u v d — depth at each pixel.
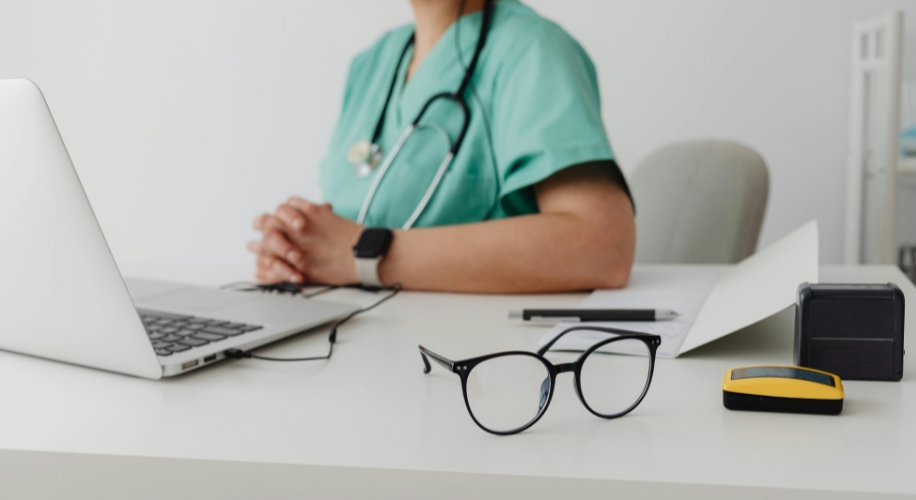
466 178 0.99
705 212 1.31
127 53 2.70
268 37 2.57
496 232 0.75
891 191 1.83
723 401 0.36
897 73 1.79
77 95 2.77
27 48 2.77
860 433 0.32
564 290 0.76
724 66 2.19
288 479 0.30
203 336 0.49
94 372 0.44
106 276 0.40
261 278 0.87
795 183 2.18
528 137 0.84
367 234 0.78
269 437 0.33
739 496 0.27
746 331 0.52
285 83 2.59
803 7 2.10
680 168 1.38
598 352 0.46
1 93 0.37
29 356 0.48
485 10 1.02
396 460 0.30
